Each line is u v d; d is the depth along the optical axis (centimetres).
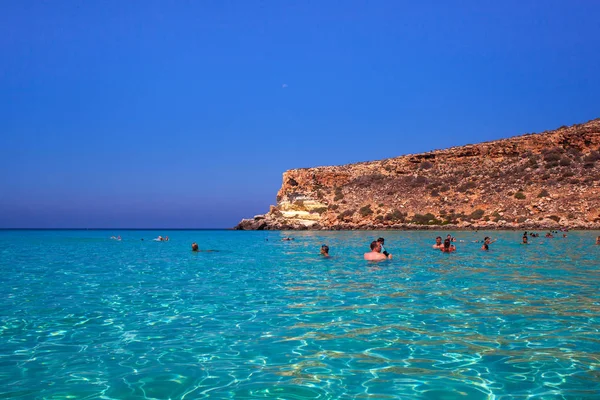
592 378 545
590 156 7544
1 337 752
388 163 9588
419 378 556
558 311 898
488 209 7000
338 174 9306
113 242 4691
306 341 714
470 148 8881
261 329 791
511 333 740
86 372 585
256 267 1856
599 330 752
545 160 7919
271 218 8794
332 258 2256
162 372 585
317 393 515
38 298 1122
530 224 6000
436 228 6656
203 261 2186
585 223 5847
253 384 543
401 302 1013
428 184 8288
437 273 1533
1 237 6631
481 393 507
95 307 1002
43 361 629
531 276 1427
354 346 685
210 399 500
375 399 495
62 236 7281
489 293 1115
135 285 1345
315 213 8469
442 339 712
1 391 521
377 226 7275
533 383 533
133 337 749
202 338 739
